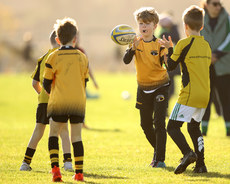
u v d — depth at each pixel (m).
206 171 20.25
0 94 73.00
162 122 21.53
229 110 33.00
